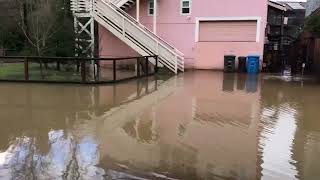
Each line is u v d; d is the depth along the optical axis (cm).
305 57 2631
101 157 645
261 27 2070
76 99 1163
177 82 1566
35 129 824
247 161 630
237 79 1697
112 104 1093
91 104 1091
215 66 2167
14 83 1465
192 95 1246
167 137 766
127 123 878
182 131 811
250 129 832
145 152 673
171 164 612
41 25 1944
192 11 2161
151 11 2231
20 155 656
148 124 870
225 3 2103
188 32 2188
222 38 2141
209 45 2162
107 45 2242
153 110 1017
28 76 1516
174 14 2194
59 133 793
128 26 1955
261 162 627
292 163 625
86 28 2089
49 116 945
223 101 1149
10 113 975
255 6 2064
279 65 2434
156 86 1444
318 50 2119
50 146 705
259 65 2052
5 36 2533
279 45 2830
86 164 612
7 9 2600
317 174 579
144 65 1814
